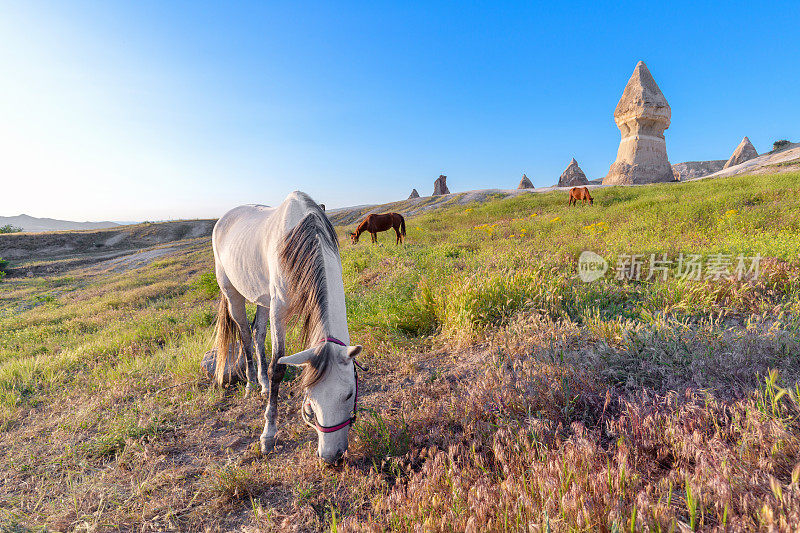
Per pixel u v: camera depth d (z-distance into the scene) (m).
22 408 4.38
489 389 2.91
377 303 5.95
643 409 2.27
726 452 1.81
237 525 2.28
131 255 38.12
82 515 2.40
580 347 3.38
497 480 2.10
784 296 4.02
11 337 9.62
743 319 3.75
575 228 11.68
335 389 2.30
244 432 3.30
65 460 3.09
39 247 47.31
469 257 8.43
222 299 4.26
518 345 3.71
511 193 45.47
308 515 2.25
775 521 1.38
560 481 1.84
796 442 1.81
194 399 3.91
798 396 2.01
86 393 4.55
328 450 2.32
